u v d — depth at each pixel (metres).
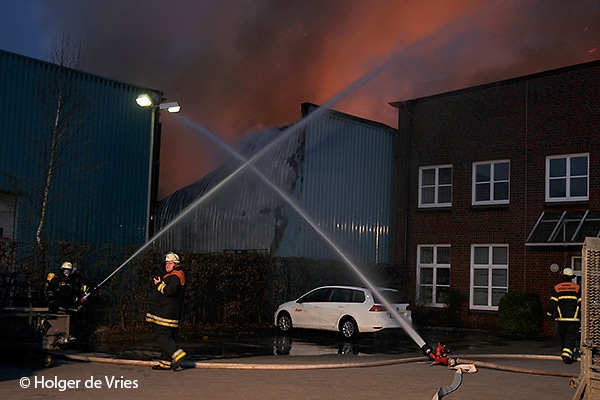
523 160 23.39
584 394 8.38
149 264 17.77
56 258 16.45
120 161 21.02
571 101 22.42
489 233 23.97
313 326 18.73
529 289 22.52
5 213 18.70
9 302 14.67
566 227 21.78
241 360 12.54
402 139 27.09
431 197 26.11
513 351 16.75
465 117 25.17
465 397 9.23
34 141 19.11
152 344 15.34
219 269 19.73
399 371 11.64
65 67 19.80
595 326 8.44
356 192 25.98
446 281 25.23
